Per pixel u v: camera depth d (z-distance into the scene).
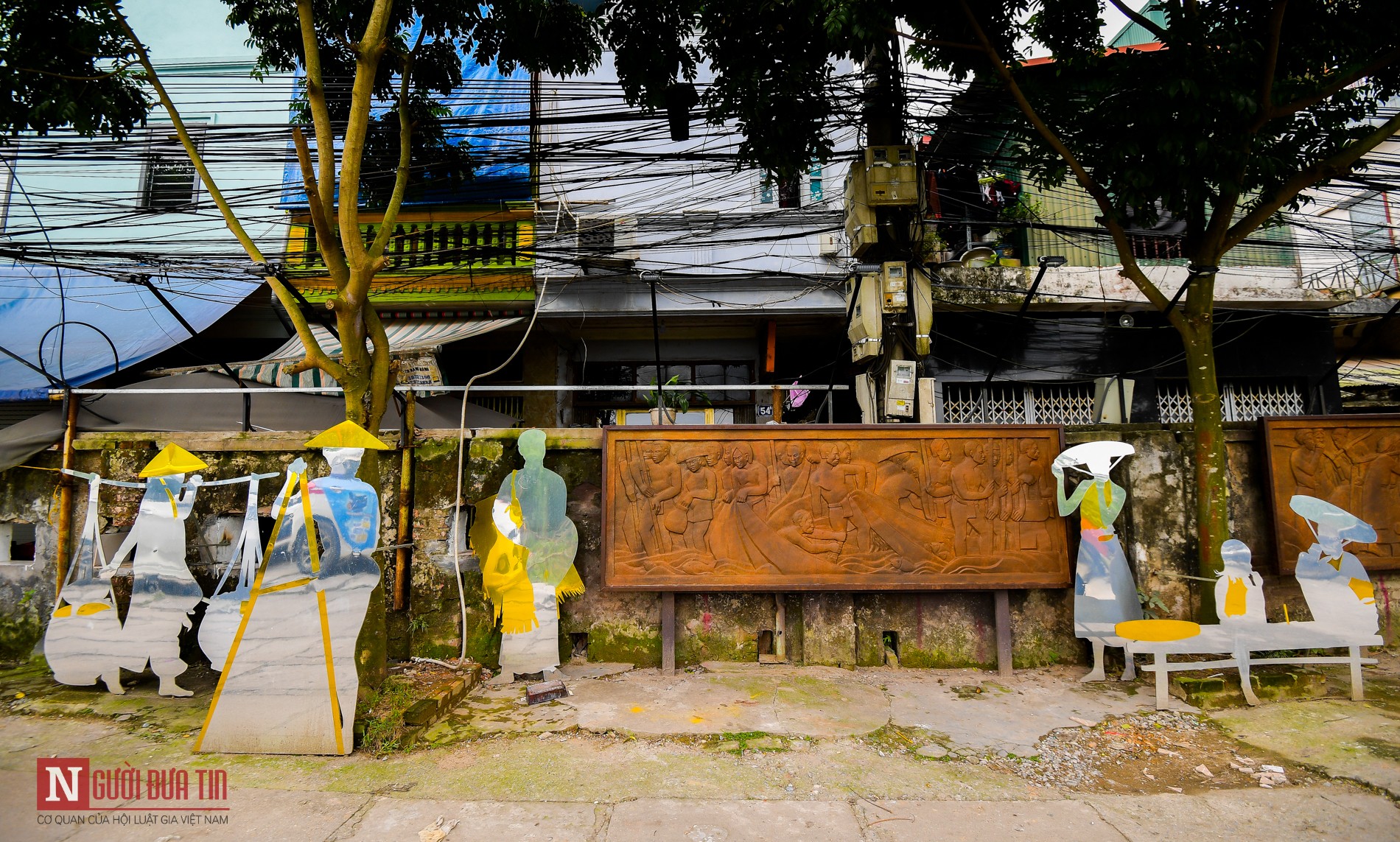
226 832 2.96
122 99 5.19
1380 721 4.15
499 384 10.70
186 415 7.01
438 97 9.52
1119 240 5.43
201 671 5.23
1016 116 6.25
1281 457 5.47
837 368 11.25
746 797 3.29
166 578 4.84
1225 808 3.20
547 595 5.05
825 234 9.58
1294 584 5.48
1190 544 5.47
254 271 6.95
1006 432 5.29
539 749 3.84
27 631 5.46
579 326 10.27
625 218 9.42
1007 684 4.93
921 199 6.23
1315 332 9.83
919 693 4.73
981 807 3.22
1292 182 5.09
